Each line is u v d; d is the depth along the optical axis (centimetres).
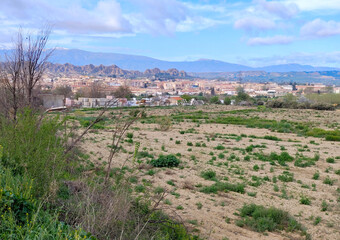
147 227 567
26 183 513
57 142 726
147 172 1258
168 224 615
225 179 1216
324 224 830
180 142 2166
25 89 1105
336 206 964
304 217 873
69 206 538
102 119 774
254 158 1661
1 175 535
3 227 384
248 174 1333
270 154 1773
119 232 502
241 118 4575
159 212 684
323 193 1095
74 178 754
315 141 2441
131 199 672
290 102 7244
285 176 1280
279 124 3469
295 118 4734
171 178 1214
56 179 591
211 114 5381
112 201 555
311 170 1435
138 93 16800
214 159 1612
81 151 1402
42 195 537
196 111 5962
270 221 798
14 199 441
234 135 2677
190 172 1328
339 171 1377
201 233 722
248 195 1048
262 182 1207
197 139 2353
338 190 1124
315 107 6894
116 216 532
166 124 3005
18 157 614
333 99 9138
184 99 9306
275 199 1017
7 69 1098
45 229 383
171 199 954
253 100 9881
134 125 3281
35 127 699
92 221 470
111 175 1067
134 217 571
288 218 841
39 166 588
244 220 820
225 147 2005
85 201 547
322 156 1773
